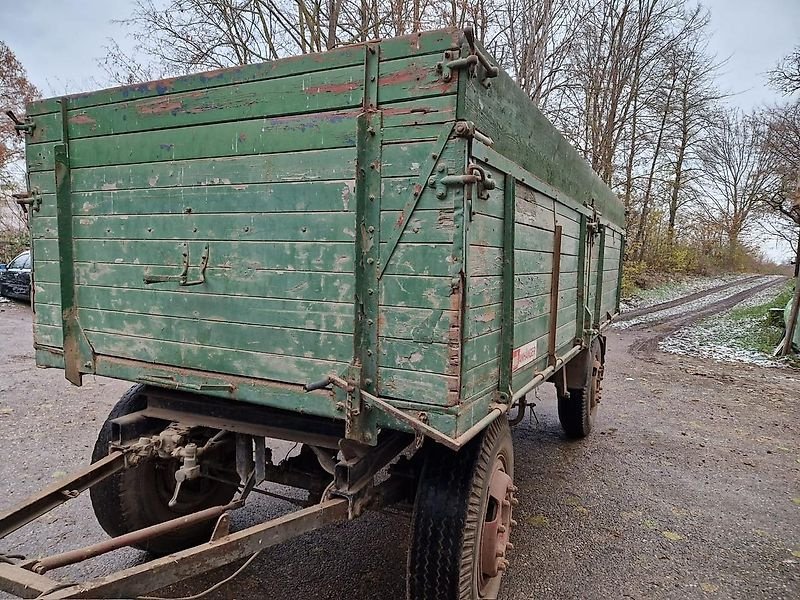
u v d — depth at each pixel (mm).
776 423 6469
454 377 1873
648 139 25156
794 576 3160
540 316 3012
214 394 2350
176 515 3115
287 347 2174
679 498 4215
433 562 2188
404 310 1937
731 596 2941
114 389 7059
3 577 1599
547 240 3061
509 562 3174
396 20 11305
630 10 21016
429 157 1868
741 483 4574
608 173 21094
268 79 2129
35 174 2779
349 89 1987
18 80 22141
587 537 3525
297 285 2135
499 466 2592
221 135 2250
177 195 2381
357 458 2201
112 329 2627
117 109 2490
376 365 1999
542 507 3945
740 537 3617
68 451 4758
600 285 4895
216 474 3027
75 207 2678
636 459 5047
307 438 2400
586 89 20094
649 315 17812
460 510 2197
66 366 2750
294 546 3283
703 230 34344
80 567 3006
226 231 2275
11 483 4066
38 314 2869
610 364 9984
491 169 2139
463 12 11531
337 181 2023
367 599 2762
